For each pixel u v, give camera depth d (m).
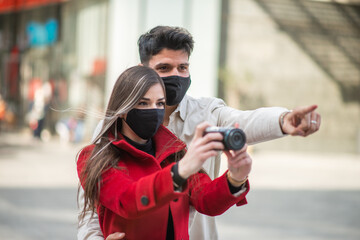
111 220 2.02
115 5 15.57
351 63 17.69
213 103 2.45
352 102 17.77
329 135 17.58
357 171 13.51
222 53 16.16
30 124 18.12
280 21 16.73
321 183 10.93
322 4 17.25
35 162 11.97
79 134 15.96
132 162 2.01
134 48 15.52
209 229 2.46
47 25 17.89
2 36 19.52
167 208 2.03
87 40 16.52
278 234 6.24
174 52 2.30
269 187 10.05
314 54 17.22
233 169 1.84
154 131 2.00
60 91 17.12
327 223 6.96
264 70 16.61
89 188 1.90
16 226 6.04
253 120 2.13
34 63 18.33
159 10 15.55
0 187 8.60
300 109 1.81
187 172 1.62
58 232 5.84
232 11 16.20
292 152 17.22
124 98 1.96
